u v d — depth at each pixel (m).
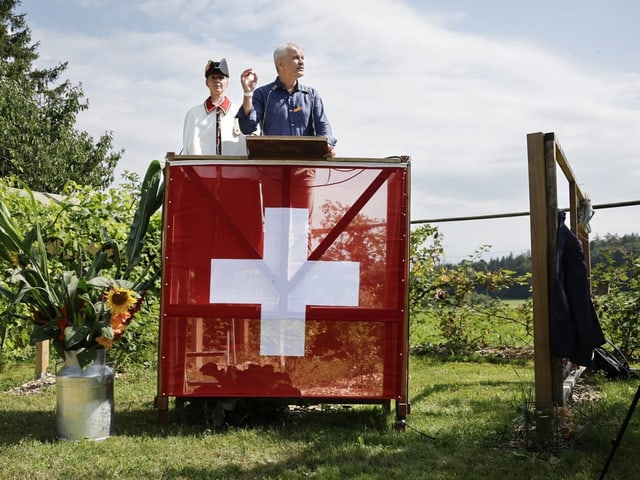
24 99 23.89
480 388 7.03
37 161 23.53
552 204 4.89
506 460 4.32
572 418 5.08
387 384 5.27
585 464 4.19
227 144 6.16
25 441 4.75
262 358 5.29
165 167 5.37
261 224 5.34
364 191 5.36
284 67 5.93
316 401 5.32
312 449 4.62
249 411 5.50
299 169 5.37
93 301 5.11
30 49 34.34
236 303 5.30
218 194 5.35
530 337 10.48
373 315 5.29
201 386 5.27
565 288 4.95
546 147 4.94
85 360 4.84
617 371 7.62
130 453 4.50
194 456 4.45
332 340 5.30
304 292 5.31
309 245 5.34
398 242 5.34
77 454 4.44
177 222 5.35
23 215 7.30
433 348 10.55
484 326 10.41
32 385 7.14
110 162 28.73
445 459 4.37
